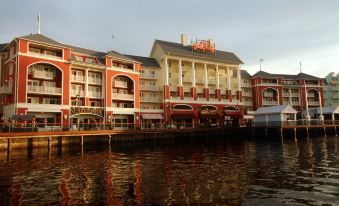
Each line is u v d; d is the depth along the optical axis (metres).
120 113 52.16
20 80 40.59
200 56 64.75
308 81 84.94
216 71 67.69
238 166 21.89
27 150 33.62
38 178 17.97
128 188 15.27
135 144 42.84
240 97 69.44
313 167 21.06
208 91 65.06
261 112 56.94
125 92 55.59
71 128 40.59
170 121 58.62
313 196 13.32
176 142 47.38
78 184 16.30
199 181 16.69
